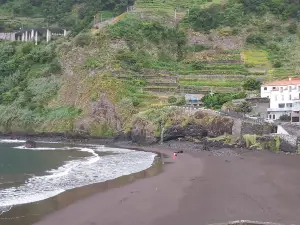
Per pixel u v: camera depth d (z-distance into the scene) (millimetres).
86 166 55531
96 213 33688
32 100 108500
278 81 84000
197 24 126812
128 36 116062
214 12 130750
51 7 171500
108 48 111625
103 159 62250
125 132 86562
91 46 113500
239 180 43812
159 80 101500
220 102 87062
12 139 98375
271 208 33625
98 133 91938
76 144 86500
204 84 99000
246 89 93750
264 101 79375
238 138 68625
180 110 81750
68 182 45062
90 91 99562
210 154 62938
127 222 31500
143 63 108812
